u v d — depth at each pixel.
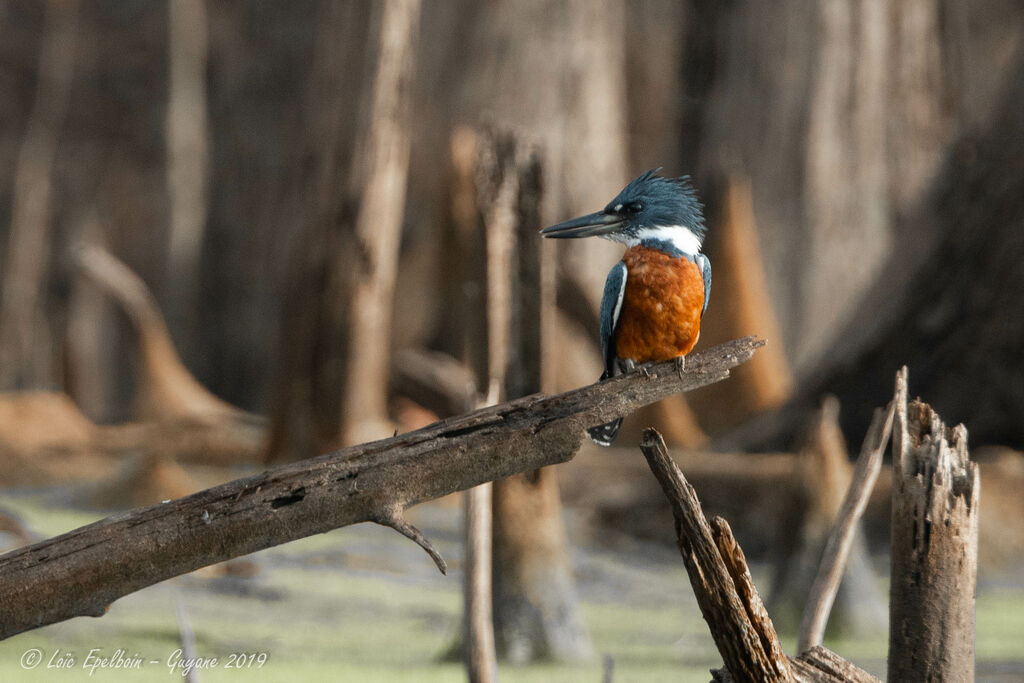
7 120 42.09
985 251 15.77
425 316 20.14
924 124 26.83
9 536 9.60
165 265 40.06
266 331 37.22
